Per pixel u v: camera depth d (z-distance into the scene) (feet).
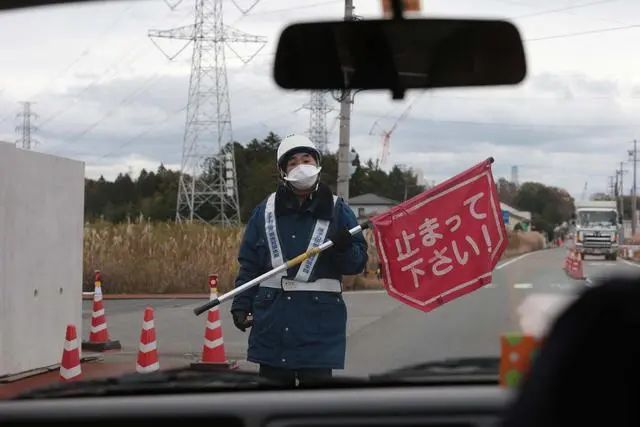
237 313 27.50
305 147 27.22
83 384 18.72
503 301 72.74
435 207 27.78
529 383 11.18
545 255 197.98
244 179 133.28
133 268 131.13
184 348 69.05
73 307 55.42
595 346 11.00
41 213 51.47
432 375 18.92
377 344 63.10
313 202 26.86
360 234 27.53
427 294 27.53
